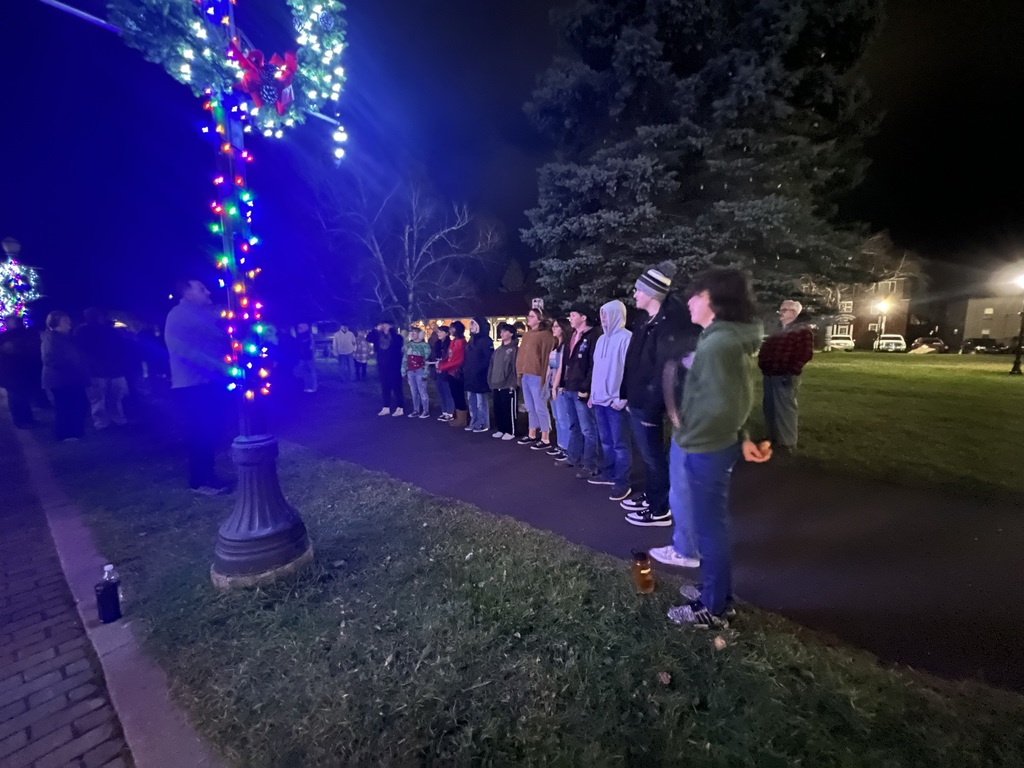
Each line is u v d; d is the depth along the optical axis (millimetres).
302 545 3518
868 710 2094
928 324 42000
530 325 6922
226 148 3150
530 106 11344
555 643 2625
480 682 2363
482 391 7914
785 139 9648
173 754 2119
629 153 9852
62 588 3590
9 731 2326
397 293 19750
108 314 9453
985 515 4164
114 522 4574
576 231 10047
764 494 4762
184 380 5152
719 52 9586
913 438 6641
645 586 3035
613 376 4727
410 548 3832
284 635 2805
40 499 5301
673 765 1915
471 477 5746
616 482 4895
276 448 3471
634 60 9414
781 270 9781
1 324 13758
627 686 2289
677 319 3625
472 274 23547
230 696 2379
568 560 3520
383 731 2125
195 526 4441
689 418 2547
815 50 9711
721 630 2645
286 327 11602
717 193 9852
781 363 5812
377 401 11602
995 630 2668
